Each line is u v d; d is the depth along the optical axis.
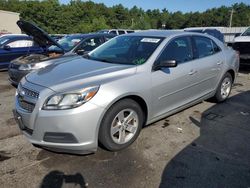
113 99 3.26
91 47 8.18
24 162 3.31
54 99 3.07
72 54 6.63
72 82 3.25
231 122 4.63
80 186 2.89
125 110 3.52
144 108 3.83
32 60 6.76
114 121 3.43
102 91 3.21
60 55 7.20
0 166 3.21
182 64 4.32
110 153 3.53
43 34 7.53
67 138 3.09
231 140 3.97
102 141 3.38
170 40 4.27
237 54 5.85
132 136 3.71
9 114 4.92
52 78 3.42
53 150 3.26
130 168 3.21
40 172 3.12
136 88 3.54
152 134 4.09
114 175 3.08
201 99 4.98
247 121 4.69
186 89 4.45
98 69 3.67
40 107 3.11
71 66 3.91
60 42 9.53
